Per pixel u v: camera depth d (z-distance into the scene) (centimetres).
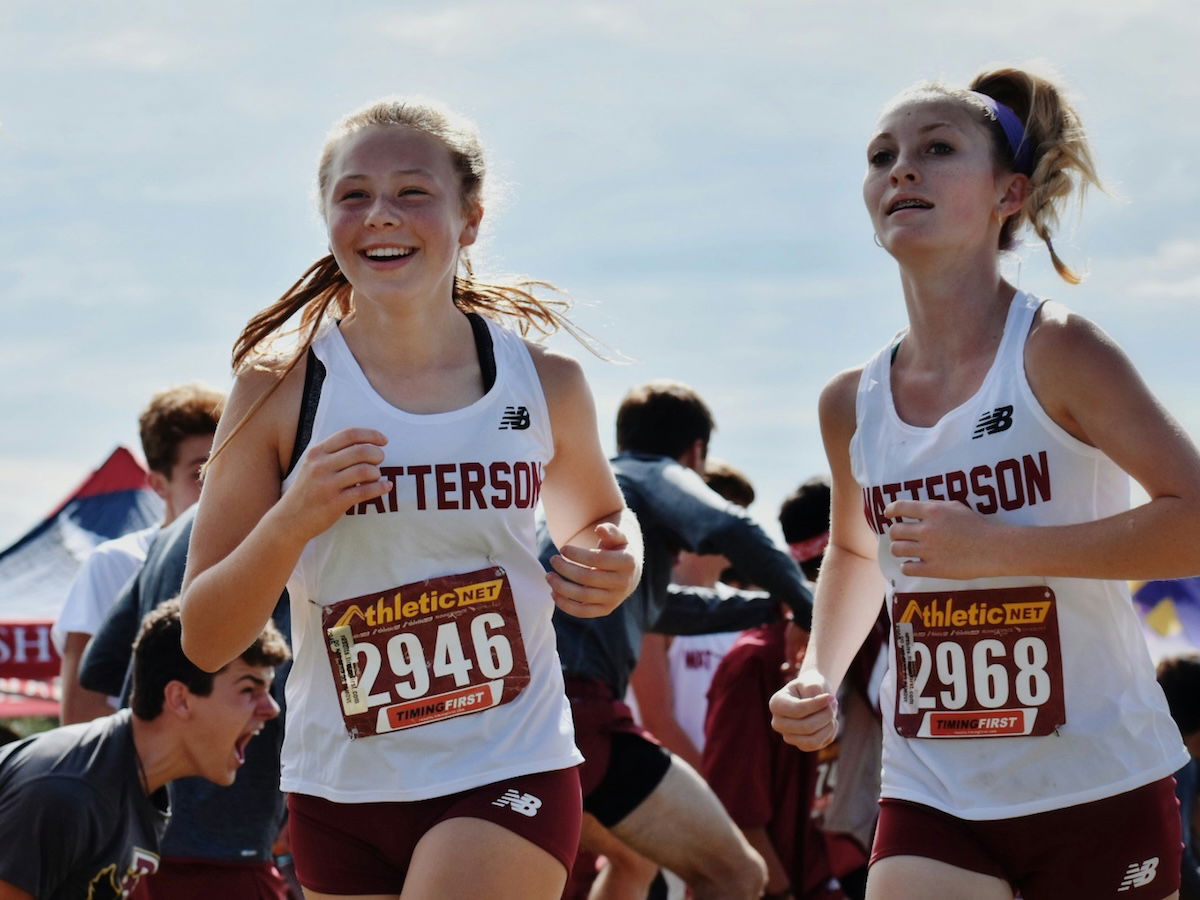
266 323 611
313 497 531
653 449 1021
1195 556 549
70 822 704
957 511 571
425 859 554
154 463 1019
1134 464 564
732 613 1052
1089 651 584
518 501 583
